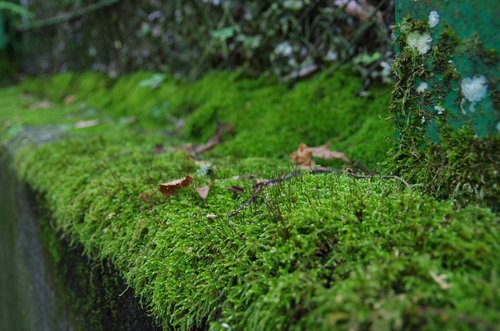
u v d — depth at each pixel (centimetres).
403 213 36
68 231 54
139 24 107
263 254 36
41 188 63
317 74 74
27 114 109
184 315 39
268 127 68
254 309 34
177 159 60
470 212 36
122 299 46
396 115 42
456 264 33
